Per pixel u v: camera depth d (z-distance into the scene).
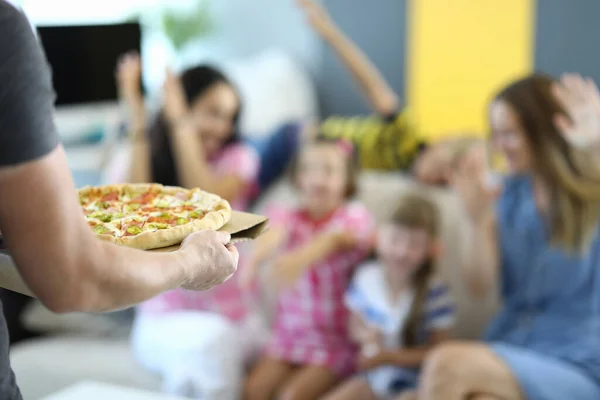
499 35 3.64
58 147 0.66
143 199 0.98
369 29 4.08
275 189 2.27
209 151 2.11
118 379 1.84
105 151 2.43
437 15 3.80
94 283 0.67
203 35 4.46
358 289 1.85
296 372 1.88
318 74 4.37
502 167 2.13
